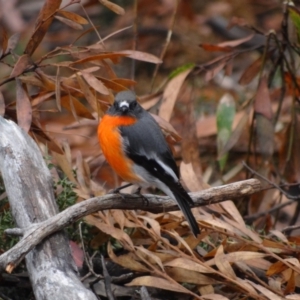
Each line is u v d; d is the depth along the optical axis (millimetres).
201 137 16344
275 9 20891
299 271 9172
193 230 9320
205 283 9438
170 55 19984
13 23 18562
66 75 18344
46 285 8031
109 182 14648
